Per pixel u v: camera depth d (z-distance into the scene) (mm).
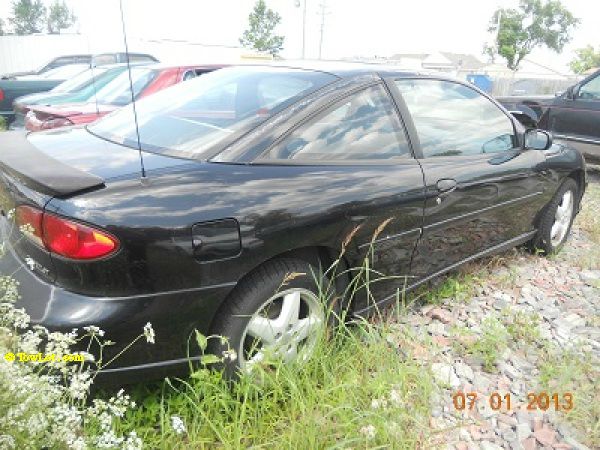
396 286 2852
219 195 2020
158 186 1966
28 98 6562
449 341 2857
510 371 2643
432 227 2861
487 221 3352
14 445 1388
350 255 2457
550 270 4023
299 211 2178
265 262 2176
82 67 10438
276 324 2254
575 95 7168
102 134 2633
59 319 1796
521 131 3680
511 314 3184
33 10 54125
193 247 1924
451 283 3406
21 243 1997
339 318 2404
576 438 2242
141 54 11398
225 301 2088
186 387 2107
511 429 2268
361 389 2170
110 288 1829
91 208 1808
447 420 2275
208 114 2555
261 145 2266
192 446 1872
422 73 3096
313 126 2436
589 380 2590
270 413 2055
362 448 1921
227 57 15875
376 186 2492
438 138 3020
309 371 2213
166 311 1916
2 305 1703
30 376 1528
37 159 2098
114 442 1577
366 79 2744
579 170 4273
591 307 3439
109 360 1877
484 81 31500
